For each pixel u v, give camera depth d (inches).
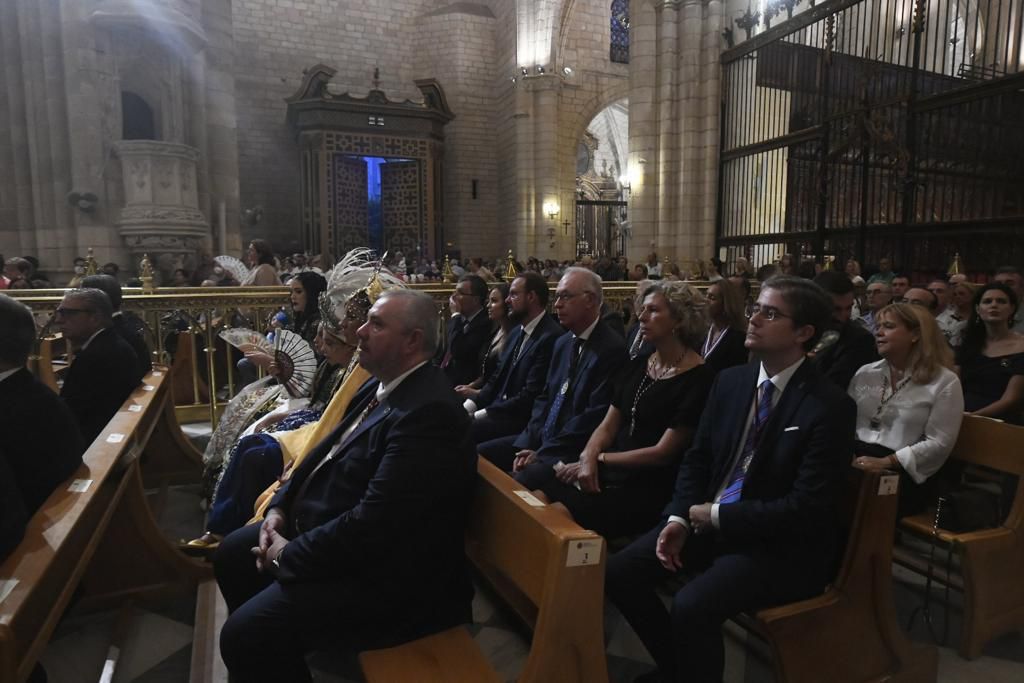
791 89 455.8
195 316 222.1
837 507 88.4
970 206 347.3
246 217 674.2
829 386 83.5
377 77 750.5
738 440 89.0
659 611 89.4
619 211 1012.5
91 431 131.2
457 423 74.9
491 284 277.0
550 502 107.6
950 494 123.4
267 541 81.9
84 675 97.3
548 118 786.8
